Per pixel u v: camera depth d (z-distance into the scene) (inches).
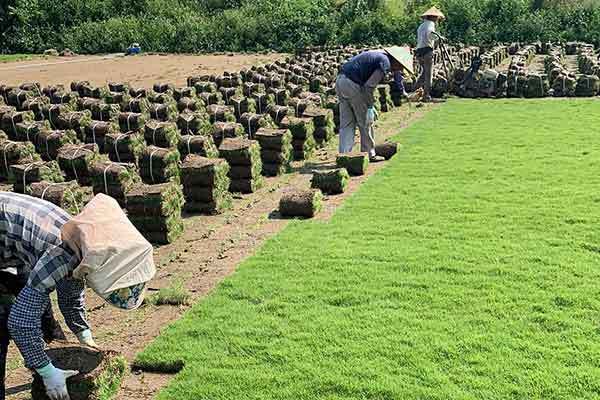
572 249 330.6
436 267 315.6
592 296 278.4
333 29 1706.4
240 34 1760.6
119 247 185.9
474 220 380.5
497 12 1628.9
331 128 642.8
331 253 340.2
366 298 286.7
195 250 370.9
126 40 1815.9
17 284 208.4
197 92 850.1
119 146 528.4
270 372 234.5
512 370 227.3
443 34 1596.9
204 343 257.1
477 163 509.4
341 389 221.9
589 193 418.3
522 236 351.6
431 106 808.3
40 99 773.3
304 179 516.7
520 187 439.5
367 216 398.9
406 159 533.0
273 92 765.9
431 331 255.6
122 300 194.7
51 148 580.7
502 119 690.2
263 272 320.8
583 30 1536.7
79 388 203.3
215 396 223.1
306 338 255.4
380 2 1764.3
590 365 229.0
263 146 527.2
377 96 754.2
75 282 215.5
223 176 444.1
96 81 1187.9
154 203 378.0
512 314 266.8
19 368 251.4
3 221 192.7
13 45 1887.3
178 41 1785.2
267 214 428.1
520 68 930.7
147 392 233.0
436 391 217.3
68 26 1919.3
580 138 578.9
